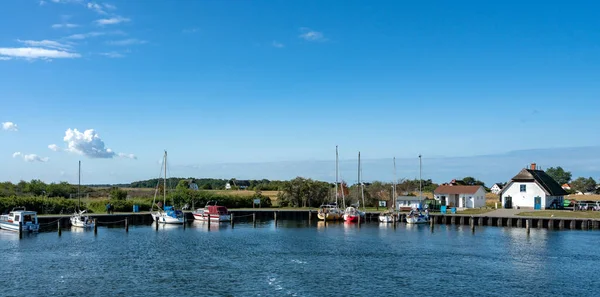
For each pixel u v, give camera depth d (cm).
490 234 8138
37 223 8250
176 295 4200
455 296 4197
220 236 7962
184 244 6981
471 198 12200
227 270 5175
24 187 14062
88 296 4144
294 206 13600
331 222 10500
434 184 18062
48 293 4222
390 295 4222
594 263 5528
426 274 4994
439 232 8512
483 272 5084
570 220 8844
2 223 8381
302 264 5506
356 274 4997
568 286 4516
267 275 4947
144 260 5694
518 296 4194
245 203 13388
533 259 5778
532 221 9150
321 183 13950
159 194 12950
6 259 5659
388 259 5809
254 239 7588
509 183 11275
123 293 4247
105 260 5666
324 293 4281
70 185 15212
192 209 12125
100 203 11281
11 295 4153
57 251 6234
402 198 12294
